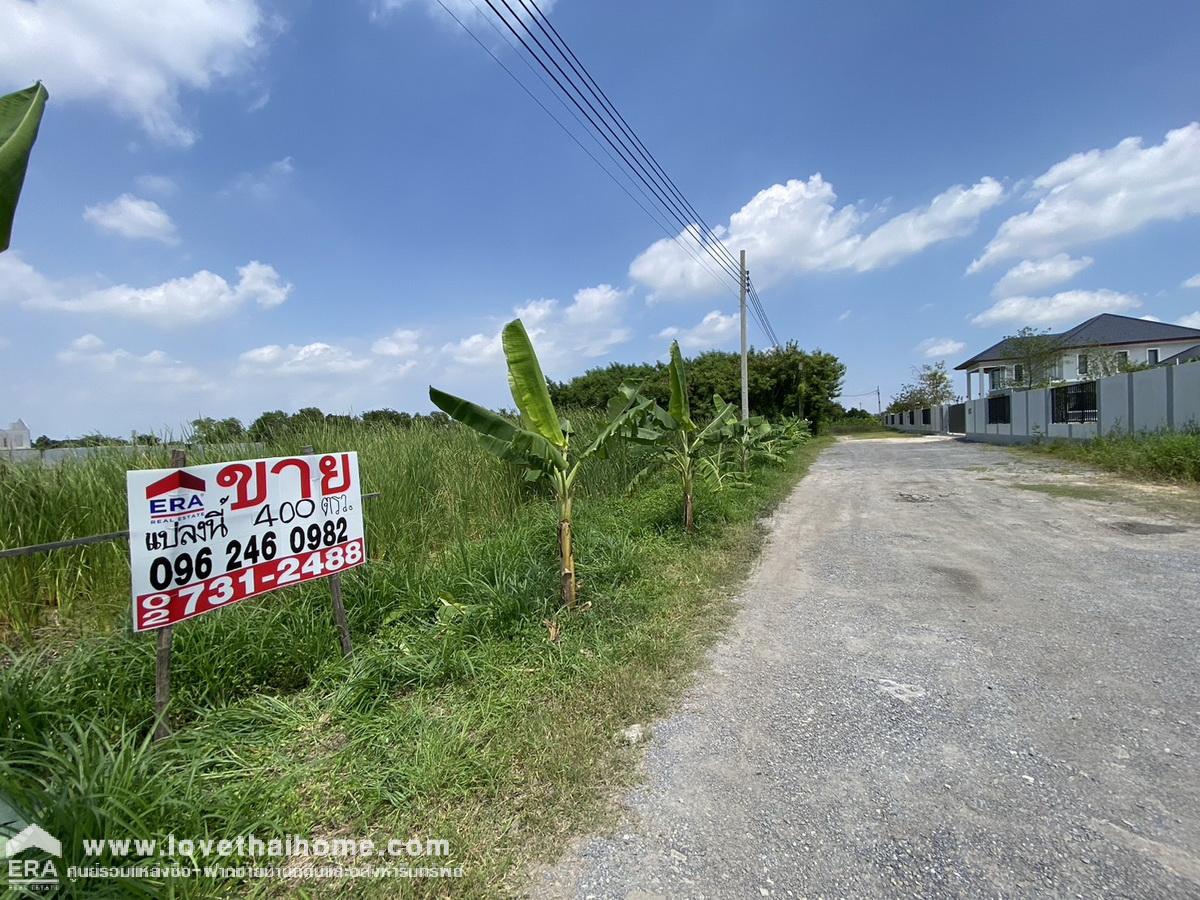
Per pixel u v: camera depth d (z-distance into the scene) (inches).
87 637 134.8
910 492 421.4
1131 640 146.3
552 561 207.9
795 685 131.6
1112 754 101.0
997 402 965.8
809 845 83.2
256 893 76.2
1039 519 299.3
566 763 102.7
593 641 155.5
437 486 270.5
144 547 101.0
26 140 80.2
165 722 103.3
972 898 73.1
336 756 104.1
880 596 191.0
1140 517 289.9
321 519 136.6
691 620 173.2
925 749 105.1
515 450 169.2
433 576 180.7
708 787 96.7
